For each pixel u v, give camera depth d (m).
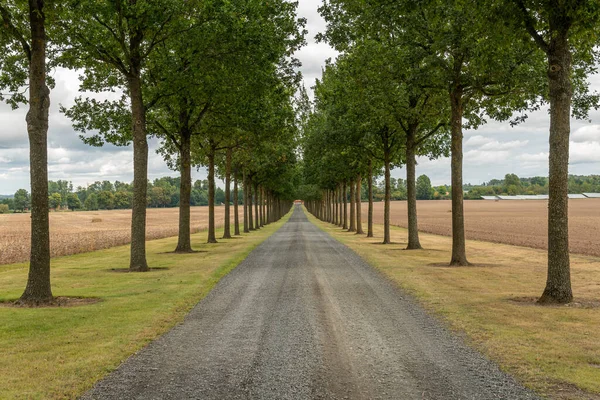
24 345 7.03
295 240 32.41
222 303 10.42
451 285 12.71
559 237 10.14
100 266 18.75
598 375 5.60
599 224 51.50
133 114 17.31
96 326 8.27
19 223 72.38
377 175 38.28
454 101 17.33
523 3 10.28
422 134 26.69
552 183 10.20
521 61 15.53
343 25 16.89
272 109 23.66
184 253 23.59
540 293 11.48
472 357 6.35
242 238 36.34
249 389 5.19
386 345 6.96
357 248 25.36
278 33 18.03
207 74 17.30
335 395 5.01
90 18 15.71
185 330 7.99
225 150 36.34
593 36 10.12
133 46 16.72
